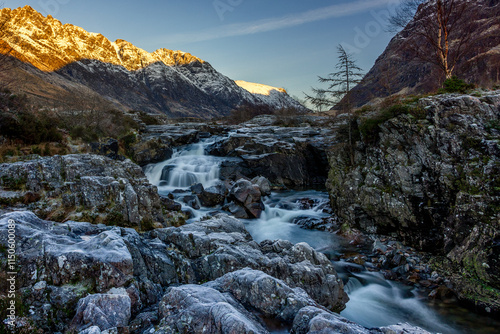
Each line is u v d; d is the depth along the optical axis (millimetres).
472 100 13023
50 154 17125
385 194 15016
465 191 11547
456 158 12500
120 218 11742
